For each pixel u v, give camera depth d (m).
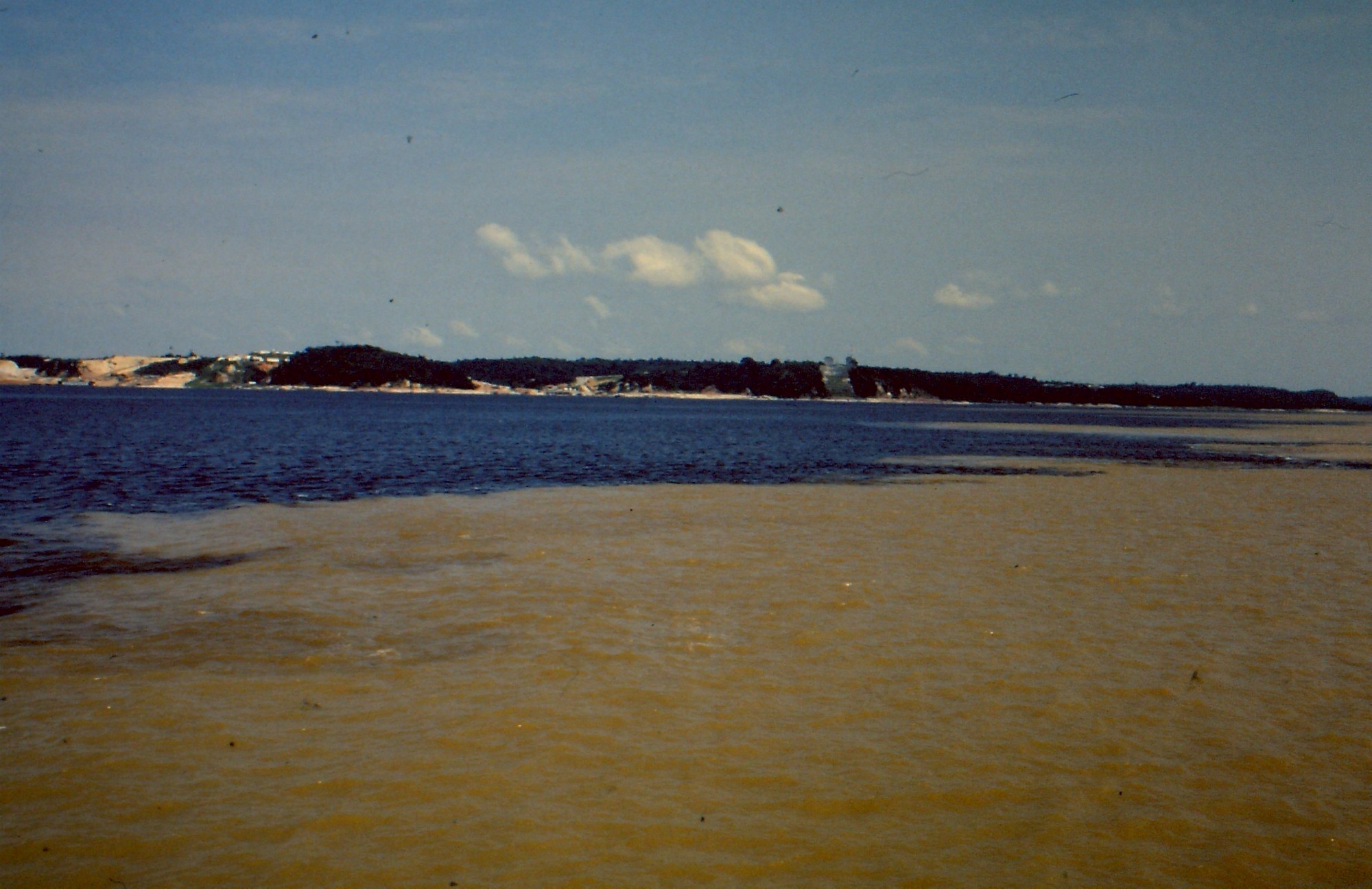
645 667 14.04
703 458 54.94
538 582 19.77
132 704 12.35
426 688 13.08
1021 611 17.44
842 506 32.50
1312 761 10.82
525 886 8.21
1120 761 10.82
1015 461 55.16
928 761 10.80
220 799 9.73
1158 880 8.42
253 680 13.38
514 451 59.16
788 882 8.33
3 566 21.05
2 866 8.45
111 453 50.69
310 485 37.72
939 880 8.39
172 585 19.31
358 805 9.62
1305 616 17.08
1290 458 61.31
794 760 10.80
